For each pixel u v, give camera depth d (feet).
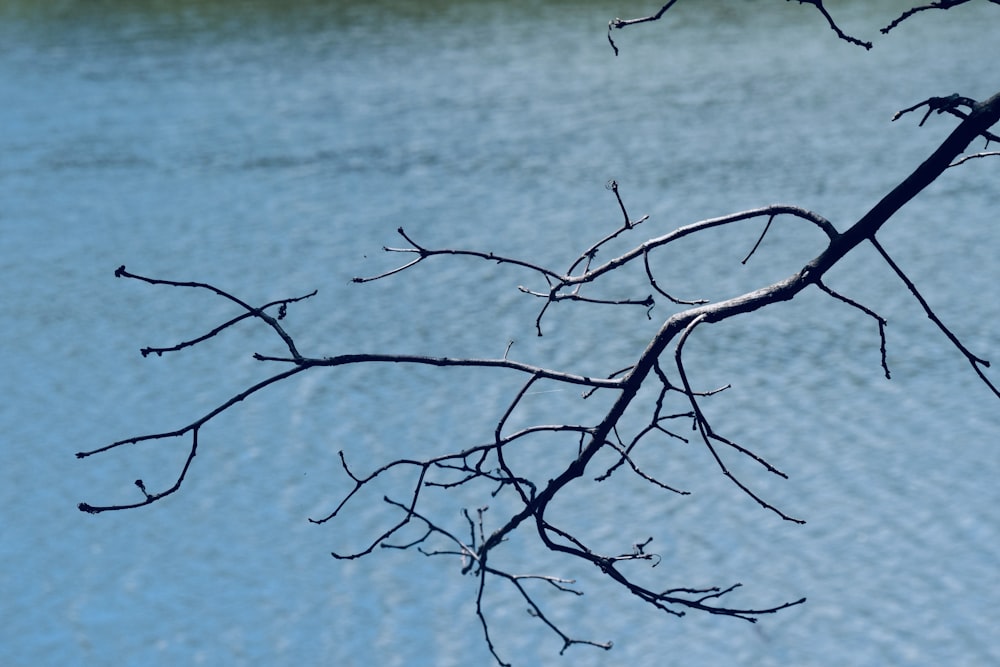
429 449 105.40
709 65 221.66
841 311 130.41
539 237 149.79
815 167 169.68
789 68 217.56
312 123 194.49
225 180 171.53
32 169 176.55
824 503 95.96
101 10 263.70
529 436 107.34
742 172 168.25
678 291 135.64
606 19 252.42
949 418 108.58
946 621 81.87
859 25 243.19
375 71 220.64
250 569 90.74
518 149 181.06
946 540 90.99
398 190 165.99
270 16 259.60
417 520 95.91
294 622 84.89
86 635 83.46
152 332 128.57
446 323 128.36
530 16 256.73
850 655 79.00
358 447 106.42
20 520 96.63
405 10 264.11
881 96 198.39
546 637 82.53
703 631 82.28
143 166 177.68
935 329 125.70
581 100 202.39
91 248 149.89
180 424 111.24
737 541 91.81
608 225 152.35
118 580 89.76
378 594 87.61
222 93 209.05
